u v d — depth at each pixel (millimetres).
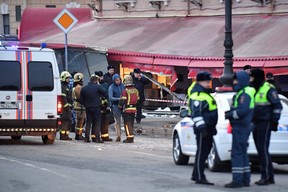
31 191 28281
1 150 44125
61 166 36219
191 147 37000
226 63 50375
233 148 30016
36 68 47781
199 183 30641
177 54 67438
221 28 70062
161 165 38188
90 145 49406
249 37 64812
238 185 29719
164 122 64438
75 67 72000
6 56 47406
